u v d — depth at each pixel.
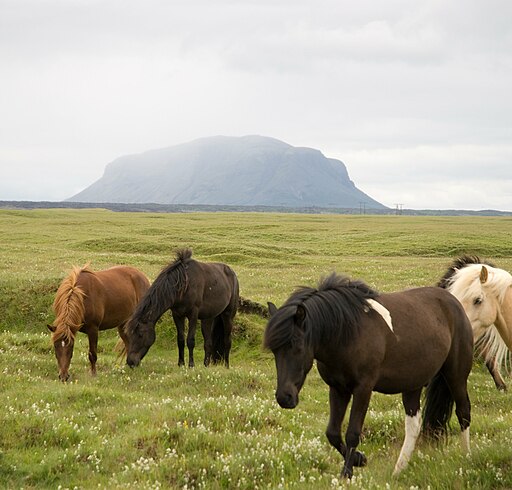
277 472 7.77
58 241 55.69
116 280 16.08
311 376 15.06
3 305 22.06
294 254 47.84
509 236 65.19
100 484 7.30
